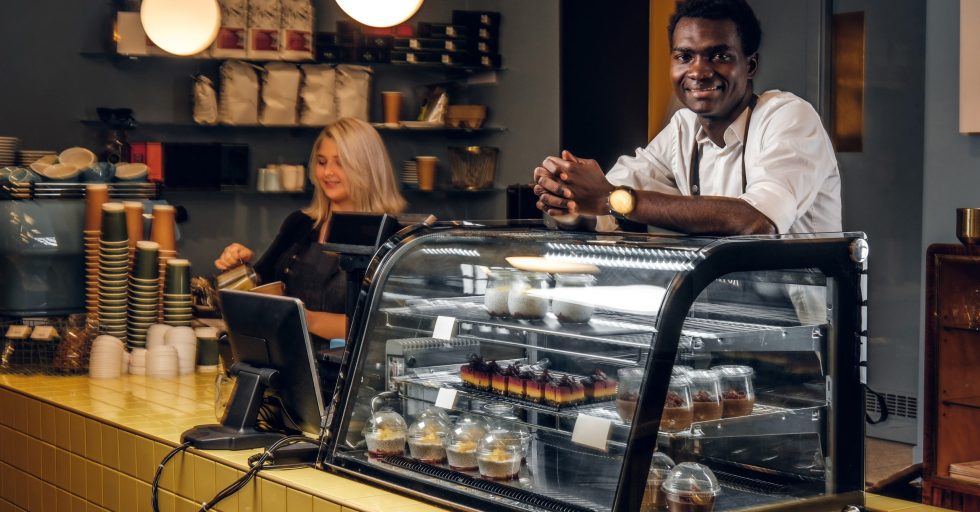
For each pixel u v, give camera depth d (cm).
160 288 383
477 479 211
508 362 216
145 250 372
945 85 471
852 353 208
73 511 306
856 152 571
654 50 630
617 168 323
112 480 287
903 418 552
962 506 393
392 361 237
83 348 360
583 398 197
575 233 223
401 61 680
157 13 472
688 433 190
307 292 403
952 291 404
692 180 301
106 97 646
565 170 233
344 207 414
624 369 187
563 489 195
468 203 731
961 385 406
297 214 427
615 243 202
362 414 237
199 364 368
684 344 189
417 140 722
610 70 654
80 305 401
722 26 264
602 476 189
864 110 566
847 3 567
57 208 392
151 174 626
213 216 668
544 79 683
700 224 227
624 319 190
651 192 228
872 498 219
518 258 219
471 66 696
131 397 320
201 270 666
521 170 702
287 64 656
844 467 208
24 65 628
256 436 257
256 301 258
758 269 193
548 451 203
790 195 250
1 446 344
